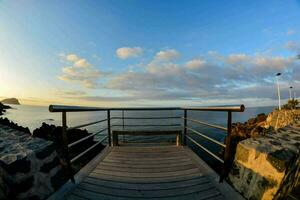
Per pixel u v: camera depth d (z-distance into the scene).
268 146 2.06
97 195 2.16
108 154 3.67
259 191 1.86
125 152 3.79
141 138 15.92
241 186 2.16
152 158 3.42
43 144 2.14
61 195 2.08
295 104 23.27
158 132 4.35
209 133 25.69
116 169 2.91
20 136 2.47
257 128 20.48
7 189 1.57
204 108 2.91
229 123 2.32
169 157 3.47
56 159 2.23
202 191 2.27
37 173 1.90
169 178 2.60
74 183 2.37
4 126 3.14
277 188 1.68
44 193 1.98
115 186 2.37
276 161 1.72
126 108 4.38
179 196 2.16
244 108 1.96
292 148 1.95
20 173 1.70
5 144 2.10
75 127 2.49
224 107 2.33
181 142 4.36
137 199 2.10
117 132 4.33
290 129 2.84
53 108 1.91
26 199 1.75
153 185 2.41
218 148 18.05
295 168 1.74
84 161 8.65
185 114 4.32
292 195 1.62
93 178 2.58
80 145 11.77
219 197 2.14
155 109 4.33
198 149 17.22
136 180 2.54
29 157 1.82
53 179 2.13
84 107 2.71
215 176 2.62
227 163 2.40
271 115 23.20
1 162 1.60
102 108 3.68
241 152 2.22
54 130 13.30
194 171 2.83
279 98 27.16
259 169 1.90
